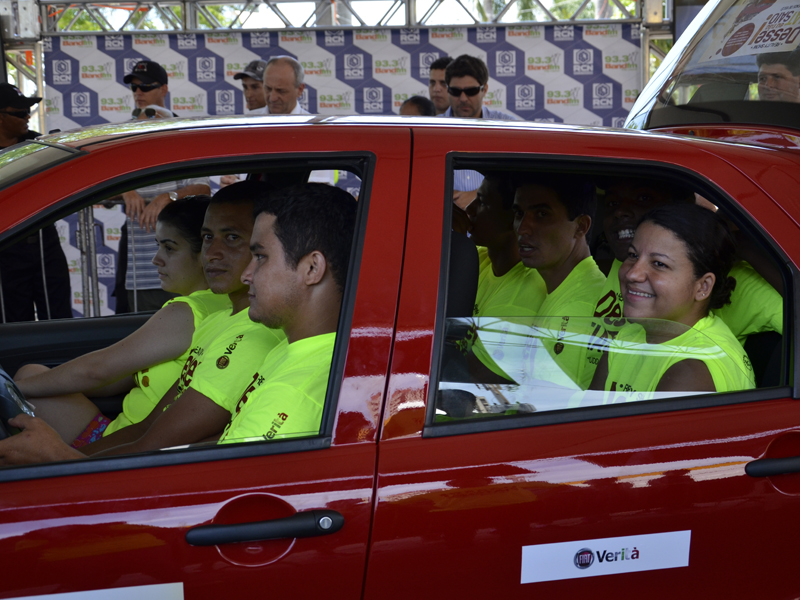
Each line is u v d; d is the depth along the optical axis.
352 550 1.12
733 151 1.44
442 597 1.15
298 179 1.68
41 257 3.80
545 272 1.82
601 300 1.78
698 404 1.28
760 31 2.05
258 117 1.44
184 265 1.98
